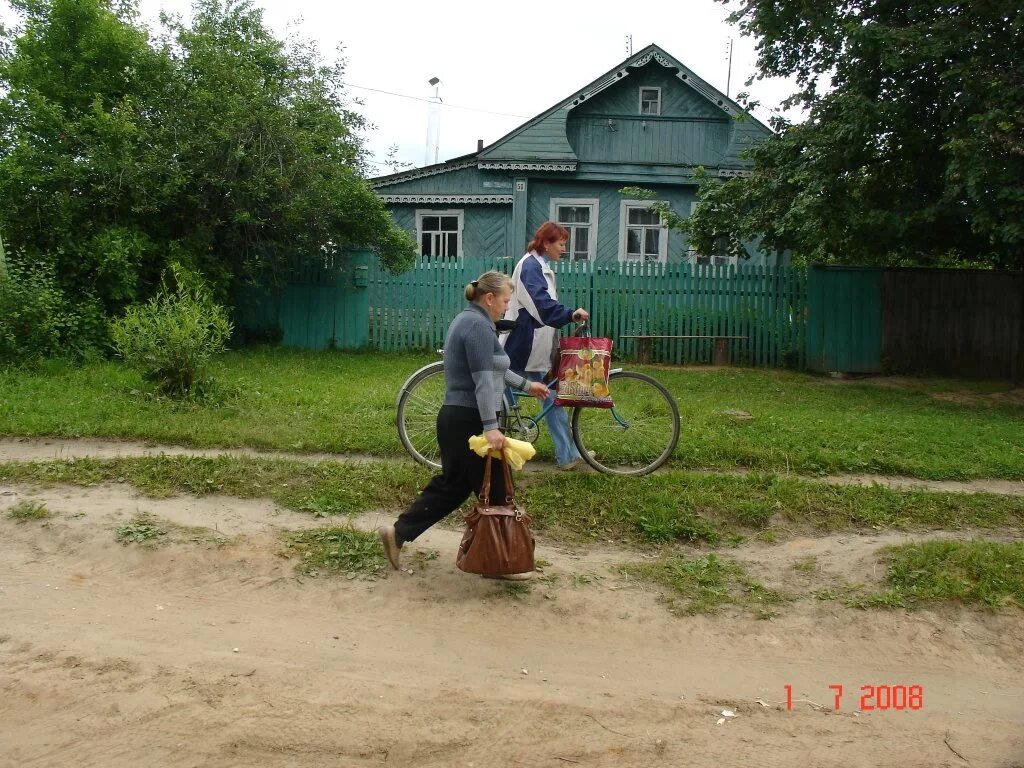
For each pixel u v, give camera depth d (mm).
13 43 13203
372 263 14906
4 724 3316
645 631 4574
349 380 10758
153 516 5426
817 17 12289
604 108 20453
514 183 20391
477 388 4512
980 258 14508
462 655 4176
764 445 7633
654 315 15031
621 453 6590
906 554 5316
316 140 13898
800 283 14805
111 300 12141
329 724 3418
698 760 3361
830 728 3717
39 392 8602
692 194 20672
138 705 3461
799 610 4879
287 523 5500
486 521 4551
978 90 11047
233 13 14445
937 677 4348
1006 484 7246
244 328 14781
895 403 11125
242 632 4273
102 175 12094
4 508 5469
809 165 12672
